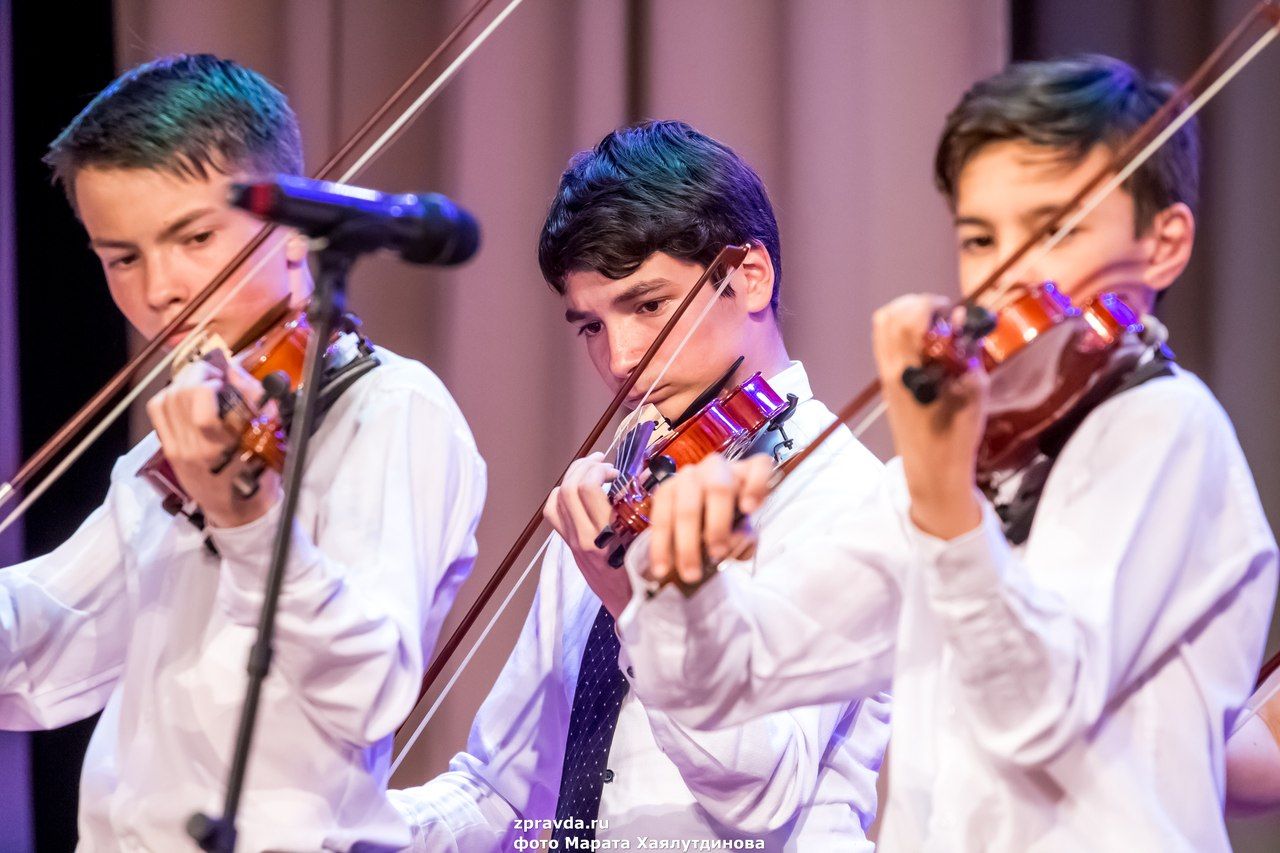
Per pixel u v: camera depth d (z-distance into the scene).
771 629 5.39
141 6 11.89
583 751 7.13
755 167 11.91
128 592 6.56
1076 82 5.01
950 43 11.66
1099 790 4.71
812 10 11.87
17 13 11.61
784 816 6.55
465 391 12.13
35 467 6.49
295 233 6.20
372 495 5.95
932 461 4.37
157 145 6.04
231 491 5.29
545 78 12.08
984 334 4.35
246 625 5.48
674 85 11.94
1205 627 4.88
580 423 12.17
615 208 7.33
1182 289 11.83
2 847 11.55
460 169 12.03
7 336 11.55
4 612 6.68
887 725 7.54
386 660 5.56
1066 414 4.96
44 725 6.84
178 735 6.02
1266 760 5.99
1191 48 11.58
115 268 6.32
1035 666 4.40
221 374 5.32
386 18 12.03
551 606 7.83
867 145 11.78
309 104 12.02
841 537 5.56
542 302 12.16
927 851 4.97
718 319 7.44
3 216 11.52
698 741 6.30
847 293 11.81
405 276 12.28
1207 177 11.73
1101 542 4.65
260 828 5.80
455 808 7.39
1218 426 4.88
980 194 5.07
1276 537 11.49
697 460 6.93
